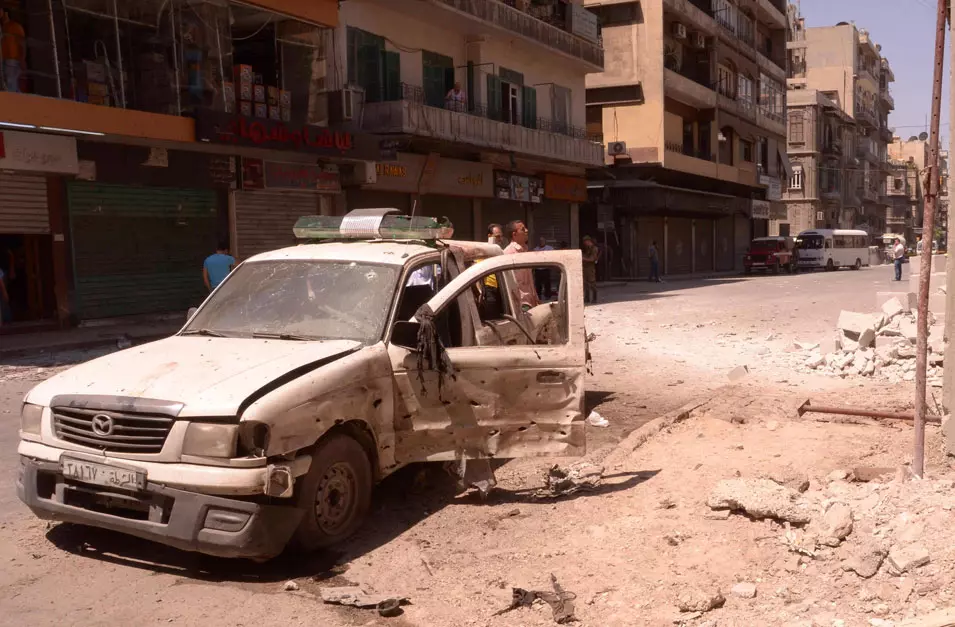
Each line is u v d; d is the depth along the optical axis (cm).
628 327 1691
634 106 4075
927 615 361
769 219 5941
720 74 4844
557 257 560
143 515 453
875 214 9588
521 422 548
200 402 432
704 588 412
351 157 2164
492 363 541
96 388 462
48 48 1571
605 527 502
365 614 403
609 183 4094
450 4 2492
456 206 2886
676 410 827
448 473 598
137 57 1733
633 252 4209
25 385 1055
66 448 458
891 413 743
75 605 413
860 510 468
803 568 427
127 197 1817
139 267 1856
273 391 442
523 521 528
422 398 530
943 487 481
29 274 1717
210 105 1844
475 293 619
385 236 630
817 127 7131
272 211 2150
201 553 461
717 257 5259
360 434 503
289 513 443
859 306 1964
